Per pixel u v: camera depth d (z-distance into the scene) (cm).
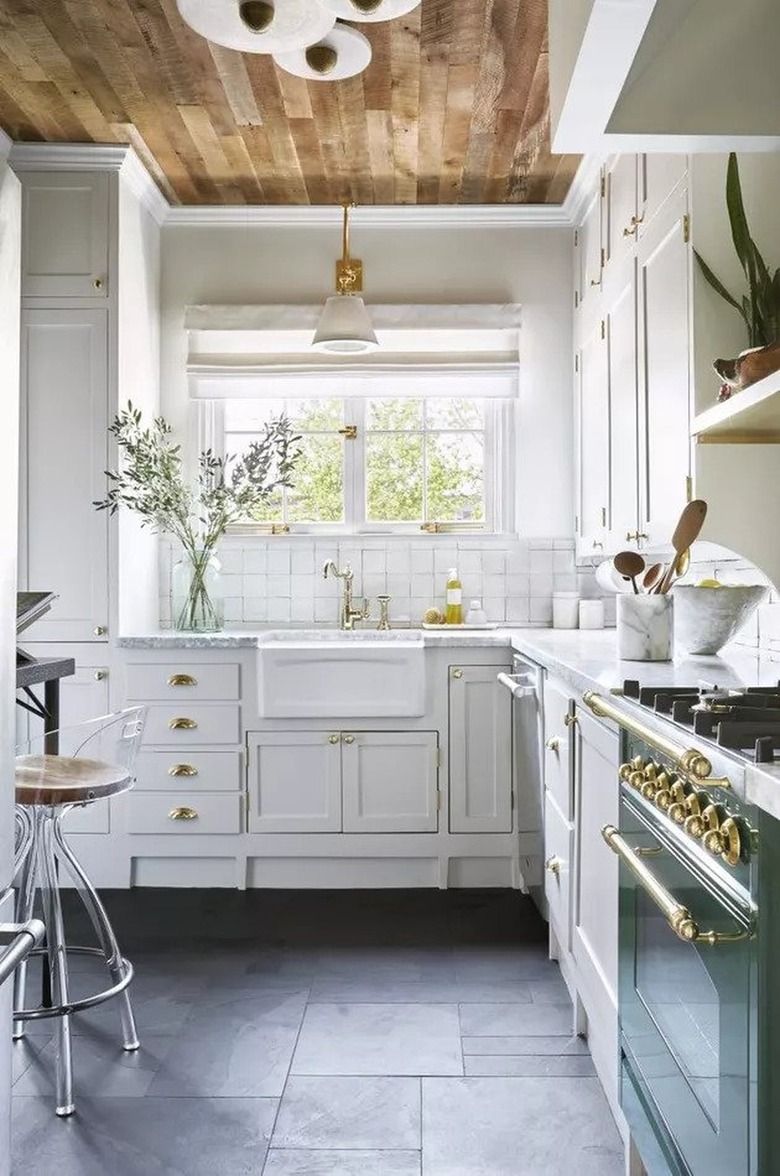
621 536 348
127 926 355
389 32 306
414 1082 243
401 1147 215
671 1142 161
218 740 397
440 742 398
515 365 455
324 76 297
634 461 326
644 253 309
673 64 196
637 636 267
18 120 379
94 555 405
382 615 445
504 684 364
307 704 394
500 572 463
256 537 462
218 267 464
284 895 393
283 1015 281
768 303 230
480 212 457
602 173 378
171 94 355
